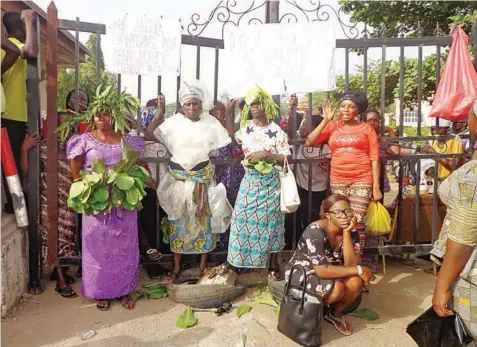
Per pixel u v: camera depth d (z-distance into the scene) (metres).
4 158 3.78
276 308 3.78
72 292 4.05
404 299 4.06
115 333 3.38
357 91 4.00
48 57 3.98
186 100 3.92
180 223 4.08
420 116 4.54
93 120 3.71
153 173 4.55
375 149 4.00
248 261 3.98
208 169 4.10
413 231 4.98
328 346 3.24
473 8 9.14
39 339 3.28
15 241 3.81
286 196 3.90
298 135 4.90
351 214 3.37
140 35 4.21
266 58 4.39
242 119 4.08
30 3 5.10
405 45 4.45
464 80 4.23
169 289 3.90
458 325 2.13
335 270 3.29
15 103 4.05
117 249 3.70
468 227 1.96
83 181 3.51
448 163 5.11
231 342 3.27
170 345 3.22
